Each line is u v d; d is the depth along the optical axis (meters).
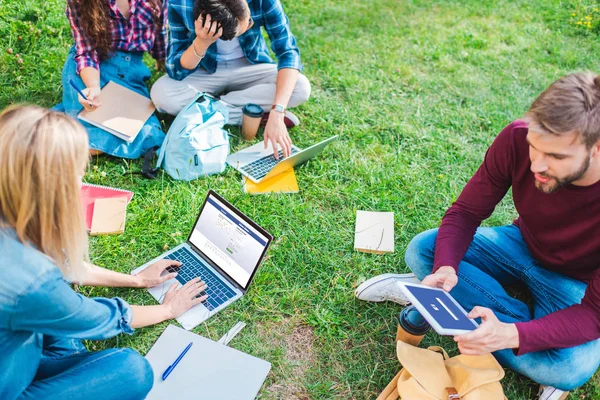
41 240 1.51
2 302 1.45
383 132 3.57
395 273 2.62
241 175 3.12
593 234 2.01
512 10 5.29
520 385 2.24
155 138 3.18
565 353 2.01
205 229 2.58
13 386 1.59
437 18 5.02
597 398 2.21
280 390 2.15
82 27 3.12
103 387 1.72
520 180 2.10
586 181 1.88
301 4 4.95
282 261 2.66
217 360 2.16
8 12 4.00
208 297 2.41
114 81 3.32
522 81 4.29
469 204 2.27
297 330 2.39
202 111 3.09
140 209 2.85
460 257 2.21
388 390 2.09
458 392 1.95
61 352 1.92
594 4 5.39
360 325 2.42
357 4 5.09
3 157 1.40
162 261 2.49
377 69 4.18
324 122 3.57
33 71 3.65
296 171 3.20
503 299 2.24
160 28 3.39
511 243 2.40
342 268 2.68
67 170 1.45
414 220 2.99
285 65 3.26
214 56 3.35
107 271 2.34
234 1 2.90
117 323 1.83
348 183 3.18
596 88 1.62
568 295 2.19
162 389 2.03
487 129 3.77
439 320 1.82
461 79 4.20
